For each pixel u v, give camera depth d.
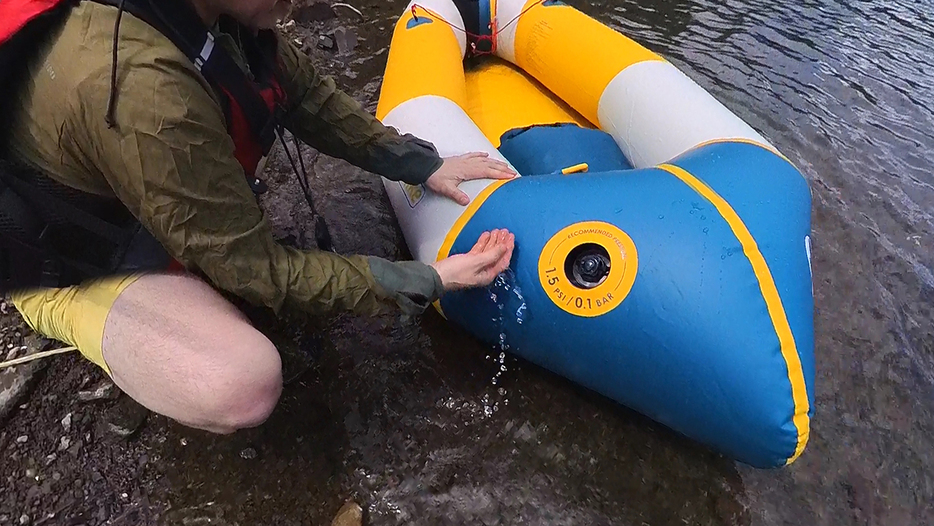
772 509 1.27
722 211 1.17
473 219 1.36
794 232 1.20
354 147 1.39
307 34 2.60
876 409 1.45
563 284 1.20
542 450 1.36
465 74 2.20
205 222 0.94
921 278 1.76
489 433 1.38
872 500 1.30
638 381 1.18
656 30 2.81
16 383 1.41
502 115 1.96
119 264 1.09
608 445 1.36
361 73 2.44
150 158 0.86
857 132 2.28
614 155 1.76
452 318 1.47
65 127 0.87
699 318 1.08
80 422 1.38
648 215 1.19
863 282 1.74
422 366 1.50
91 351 1.12
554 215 1.26
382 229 1.82
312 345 1.53
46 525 1.24
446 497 1.28
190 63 0.90
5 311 1.55
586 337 1.20
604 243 1.18
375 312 1.18
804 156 2.17
